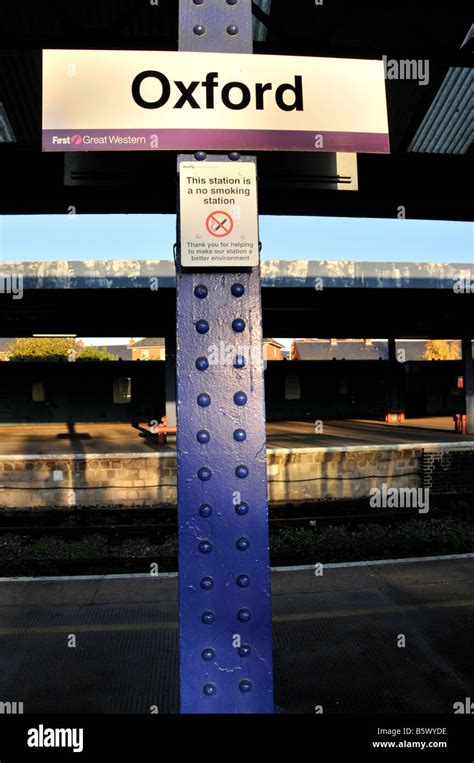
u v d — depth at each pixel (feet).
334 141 7.35
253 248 6.89
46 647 15.08
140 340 211.41
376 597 18.52
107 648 15.03
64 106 6.96
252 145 7.13
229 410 6.86
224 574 6.73
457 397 113.09
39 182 13.48
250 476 6.82
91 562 25.72
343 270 46.78
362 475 45.16
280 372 105.19
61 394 97.71
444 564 22.11
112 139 6.98
